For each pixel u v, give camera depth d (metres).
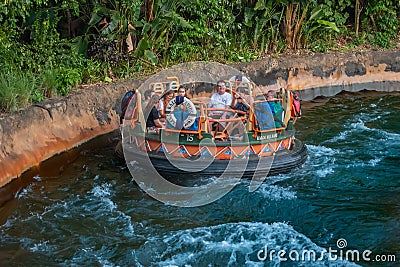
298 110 9.47
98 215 7.98
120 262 6.93
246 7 14.33
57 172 9.32
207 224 7.79
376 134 11.04
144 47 12.19
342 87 14.39
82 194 8.58
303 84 14.09
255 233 7.54
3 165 8.51
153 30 12.51
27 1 10.18
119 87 11.41
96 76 11.73
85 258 6.99
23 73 10.16
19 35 10.89
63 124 10.04
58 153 9.68
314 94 14.09
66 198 8.45
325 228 7.63
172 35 13.34
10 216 7.92
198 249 7.20
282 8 14.83
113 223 7.79
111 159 9.83
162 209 8.16
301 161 9.28
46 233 7.52
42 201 8.34
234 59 13.84
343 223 7.73
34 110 9.56
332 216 7.92
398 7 16.31
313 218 7.89
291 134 9.39
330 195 8.49
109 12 11.79
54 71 10.63
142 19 12.76
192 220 7.88
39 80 10.45
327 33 15.41
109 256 7.04
